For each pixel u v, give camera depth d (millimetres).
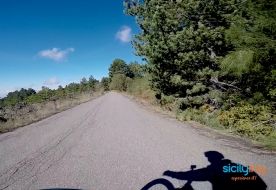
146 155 4664
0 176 3975
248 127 5676
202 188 3062
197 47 8227
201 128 7234
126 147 5398
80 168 4121
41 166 4367
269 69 5156
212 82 9062
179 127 7637
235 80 7773
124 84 68562
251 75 5699
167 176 3523
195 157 4332
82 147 5633
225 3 7293
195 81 9273
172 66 9258
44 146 5953
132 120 9938
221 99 7922
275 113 5625
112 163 4297
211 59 8109
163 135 6484
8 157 5133
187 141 5590
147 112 12938
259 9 4918
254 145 4945
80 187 3312
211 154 4445
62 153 5188
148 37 9062
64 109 17484
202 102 9305
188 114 9133
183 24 8742
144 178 3500
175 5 8164
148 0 9414
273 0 4645
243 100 6484
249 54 4793
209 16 7875
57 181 3584
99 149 5363
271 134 5227
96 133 7324
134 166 4055
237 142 5258
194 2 7492
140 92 24906
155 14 8023
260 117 5676
